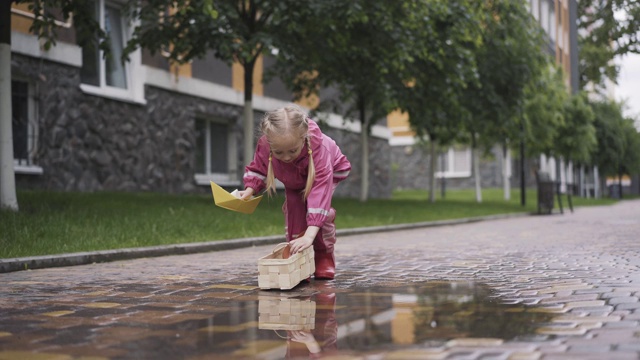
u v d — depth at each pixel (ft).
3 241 22.43
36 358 8.49
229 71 57.62
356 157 78.95
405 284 15.19
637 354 7.97
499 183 121.19
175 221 31.50
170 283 16.28
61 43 40.73
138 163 47.09
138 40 39.88
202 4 33.24
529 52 63.16
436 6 43.73
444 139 71.97
